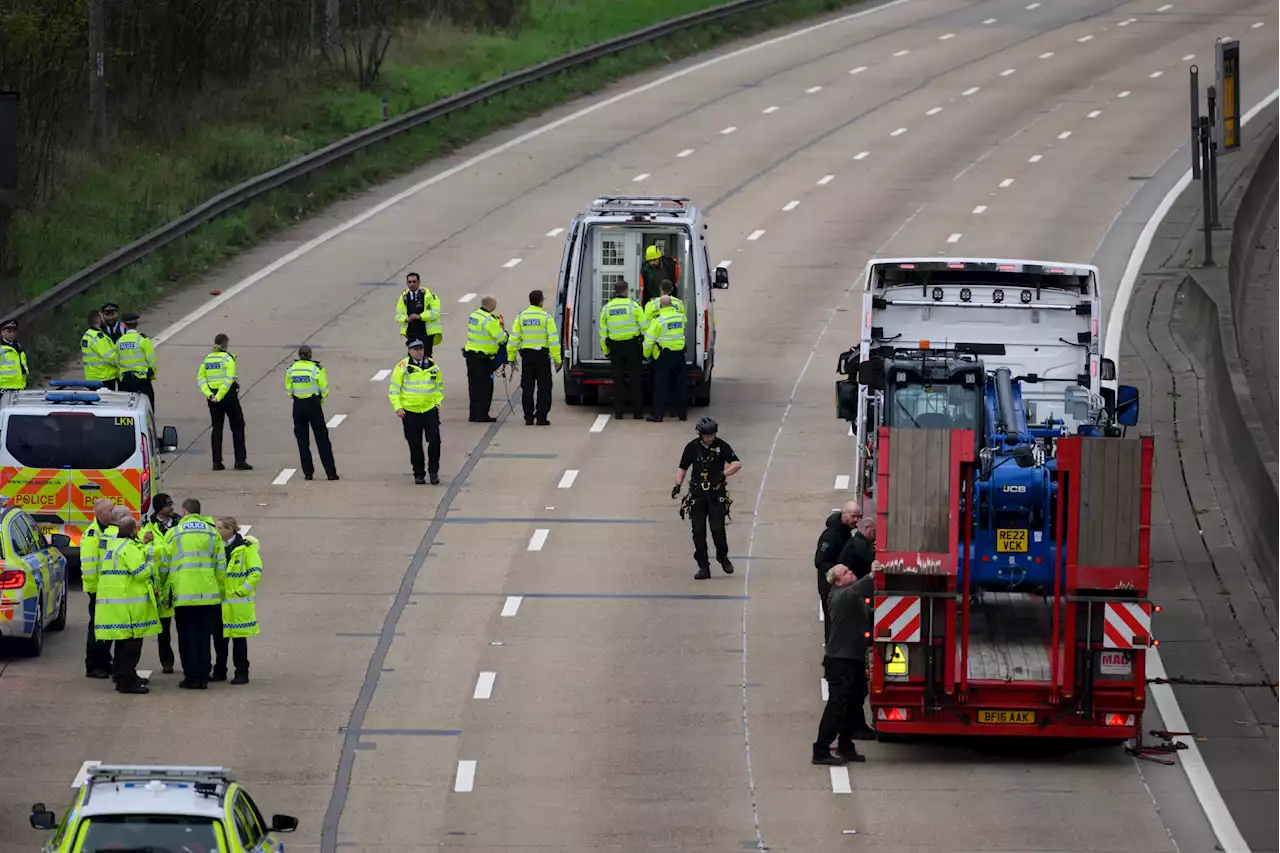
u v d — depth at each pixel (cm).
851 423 10275
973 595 7669
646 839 6888
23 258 15975
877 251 16850
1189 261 15975
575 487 11475
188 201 18175
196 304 15662
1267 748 7881
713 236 17462
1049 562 7550
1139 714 7494
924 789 7394
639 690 8425
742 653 8881
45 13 18038
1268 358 13962
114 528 8400
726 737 7925
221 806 5350
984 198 18500
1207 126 15700
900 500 7469
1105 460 7406
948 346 9800
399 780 7438
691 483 9938
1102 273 15788
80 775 7425
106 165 18712
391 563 10125
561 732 7950
